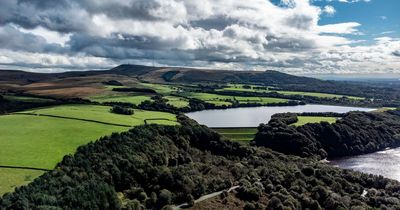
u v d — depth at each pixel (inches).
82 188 3535.9
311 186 5231.3
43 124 5787.4
